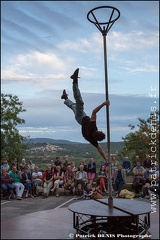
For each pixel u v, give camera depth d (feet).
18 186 33.94
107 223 16.83
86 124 15.33
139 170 33.60
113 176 35.99
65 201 32.37
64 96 16.83
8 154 49.80
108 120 16.08
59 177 35.88
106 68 16.21
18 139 50.60
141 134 55.31
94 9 16.17
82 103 15.58
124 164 37.14
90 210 15.30
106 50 16.43
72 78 15.46
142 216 18.52
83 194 34.12
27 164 38.68
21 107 51.78
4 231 15.58
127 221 16.51
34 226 16.43
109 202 15.99
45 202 31.96
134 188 33.01
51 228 16.14
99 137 14.80
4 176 33.76
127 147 56.08
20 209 28.48
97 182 36.01
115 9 16.06
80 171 36.24
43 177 35.65
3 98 50.44
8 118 49.32
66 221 17.57
